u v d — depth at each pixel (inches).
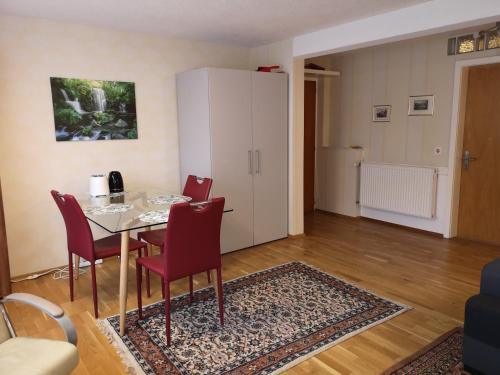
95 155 148.8
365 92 208.2
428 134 182.7
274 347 94.1
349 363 87.7
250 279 134.7
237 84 154.1
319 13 128.0
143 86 157.3
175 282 133.0
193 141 159.2
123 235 98.6
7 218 133.8
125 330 102.3
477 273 138.6
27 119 133.4
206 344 95.7
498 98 161.2
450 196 175.8
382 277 135.6
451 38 168.9
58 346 66.6
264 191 169.8
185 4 117.6
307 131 228.2
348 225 205.2
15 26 128.0
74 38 139.3
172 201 127.0
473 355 80.6
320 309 112.7
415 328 102.2
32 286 131.2
